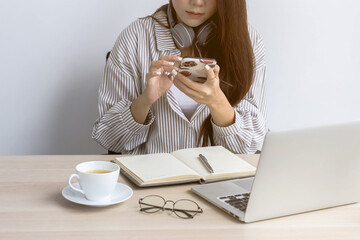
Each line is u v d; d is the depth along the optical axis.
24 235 0.97
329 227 1.08
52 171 1.33
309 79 2.44
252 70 1.83
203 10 1.72
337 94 2.47
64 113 2.37
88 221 1.05
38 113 2.36
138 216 1.08
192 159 1.41
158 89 1.63
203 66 1.47
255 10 2.32
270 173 1.03
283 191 1.07
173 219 1.08
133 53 1.87
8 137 2.37
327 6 2.37
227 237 1.00
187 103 1.84
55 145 2.40
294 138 1.01
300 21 2.37
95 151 2.43
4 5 2.21
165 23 1.87
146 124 1.78
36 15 2.23
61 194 1.18
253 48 1.93
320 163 1.08
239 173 1.34
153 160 1.37
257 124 1.83
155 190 1.24
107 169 1.16
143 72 1.87
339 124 1.05
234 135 1.70
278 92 2.44
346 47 2.43
